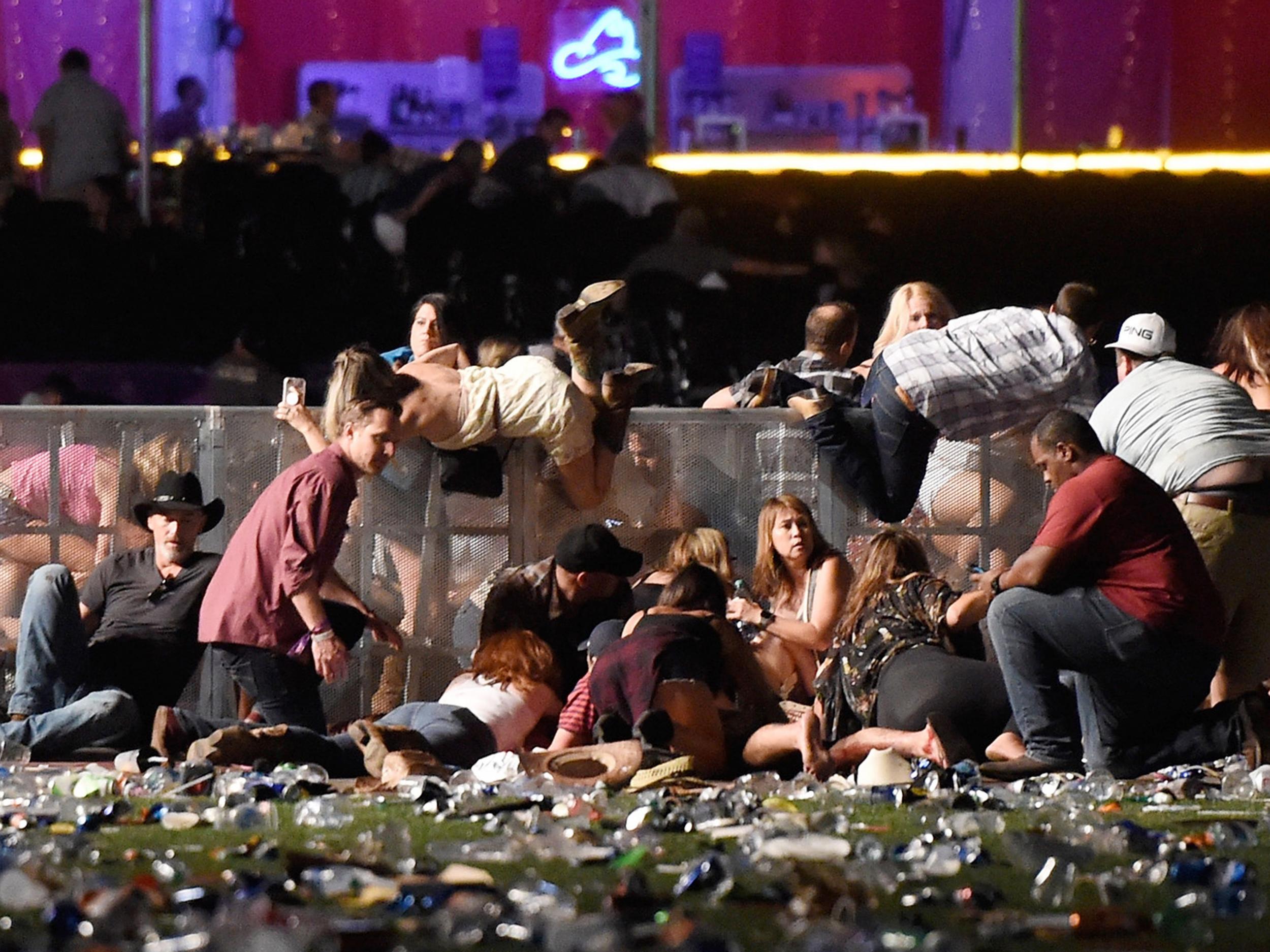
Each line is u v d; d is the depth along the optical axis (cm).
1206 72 6062
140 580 2664
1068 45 5956
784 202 4253
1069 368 2727
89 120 4678
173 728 2323
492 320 4238
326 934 1022
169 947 998
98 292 4281
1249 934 1138
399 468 2761
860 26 6028
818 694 2406
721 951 1015
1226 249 4153
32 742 2439
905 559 2406
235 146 4759
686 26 5966
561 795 1936
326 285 4300
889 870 1323
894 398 2706
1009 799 1909
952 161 5619
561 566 2597
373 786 2128
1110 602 2180
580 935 1034
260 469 2767
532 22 6044
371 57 6128
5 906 1189
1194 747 2214
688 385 4072
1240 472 2375
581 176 4284
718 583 2397
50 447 2770
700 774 2241
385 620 2750
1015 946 1091
